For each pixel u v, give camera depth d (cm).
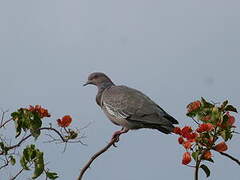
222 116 940
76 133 1005
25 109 1018
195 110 970
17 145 992
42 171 978
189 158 926
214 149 932
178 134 942
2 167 973
